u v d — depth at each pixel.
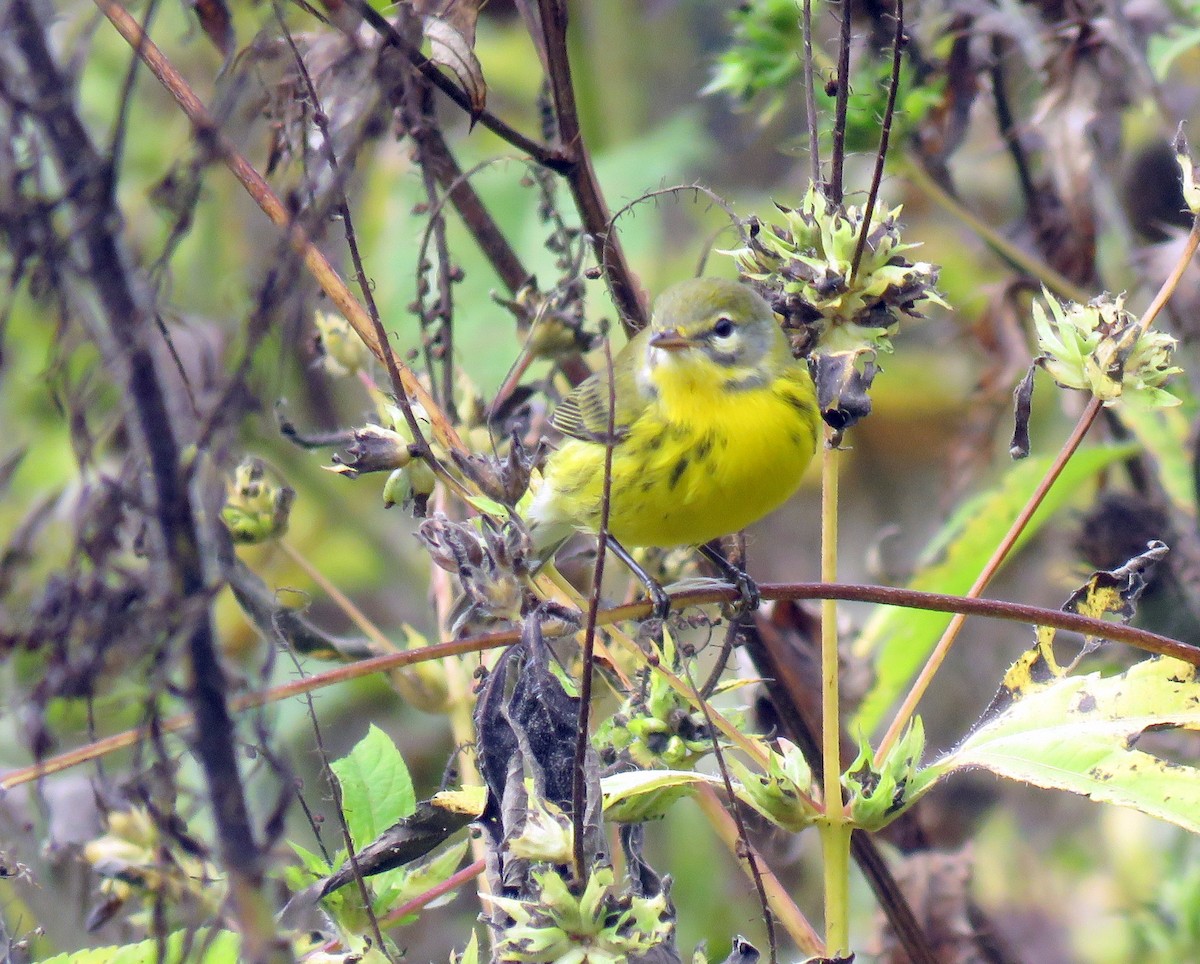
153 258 5.53
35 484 10.95
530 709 6.15
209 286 11.12
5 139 4.17
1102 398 6.66
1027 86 12.51
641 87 15.82
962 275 14.82
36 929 6.35
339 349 8.02
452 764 7.28
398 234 13.23
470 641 6.10
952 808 13.13
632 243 13.87
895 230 6.55
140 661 4.31
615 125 15.71
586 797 5.96
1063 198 10.58
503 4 15.63
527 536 6.12
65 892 7.21
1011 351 10.94
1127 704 6.54
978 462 11.36
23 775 5.44
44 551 5.84
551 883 5.57
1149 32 10.76
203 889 5.84
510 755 6.24
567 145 7.90
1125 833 12.81
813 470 16.41
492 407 8.00
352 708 13.03
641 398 9.03
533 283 8.55
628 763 6.94
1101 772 6.25
